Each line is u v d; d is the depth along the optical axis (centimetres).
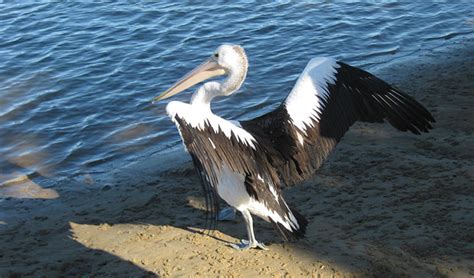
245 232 721
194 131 552
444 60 1235
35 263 689
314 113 632
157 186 860
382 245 664
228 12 1491
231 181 635
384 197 755
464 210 712
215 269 646
